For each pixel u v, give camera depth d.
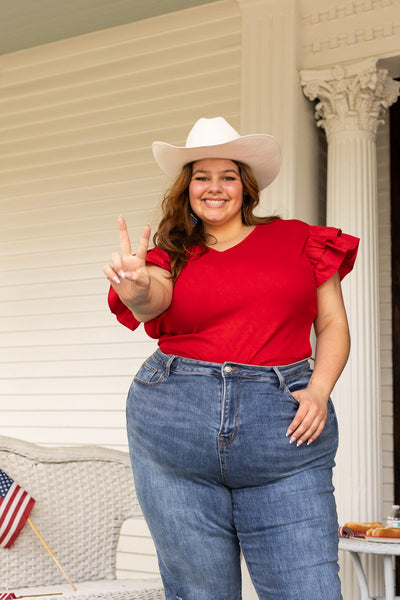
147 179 5.49
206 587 1.92
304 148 4.84
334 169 4.73
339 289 2.08
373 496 4.34
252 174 2.10
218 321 1.91
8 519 2.97
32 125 6.04
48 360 5.69
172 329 1.97
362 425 4.39
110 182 5.64
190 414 1.86
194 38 5.41
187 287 1.92
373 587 4.27
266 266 1.92
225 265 1.93
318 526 1.83
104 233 5.61
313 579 1.79
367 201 4.65
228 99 5.23
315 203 4.97
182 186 2.09
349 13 4.73
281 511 1.83
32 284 5.86
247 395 1.85
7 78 6.20
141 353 5.37
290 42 4.80
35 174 5.98
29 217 5.95
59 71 5.97
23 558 3.07
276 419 1.84
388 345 5.12
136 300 1.83
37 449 3.24
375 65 4.61
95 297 5.59
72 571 3.13
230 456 1.83
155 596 2.75
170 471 1.91
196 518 1.88
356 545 3.79
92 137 5.76
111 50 5.75
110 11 5.50
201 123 2.15
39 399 5.68
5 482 3.05
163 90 5.50
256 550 1.85
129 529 5.12
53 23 5.70
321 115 4.88
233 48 5.25
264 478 1.84
